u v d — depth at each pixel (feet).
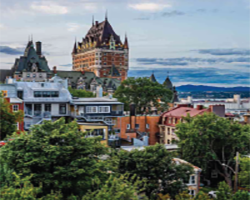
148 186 109.09
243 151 163.63
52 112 214.90
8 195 65.21
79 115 213.87
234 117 290.76
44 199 74.54
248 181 128.26
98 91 268.82
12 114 150.30
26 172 79.92
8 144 87.04
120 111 225.97
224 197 102.42
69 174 81.15
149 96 343.05
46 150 81.87
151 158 111.24
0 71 572.10
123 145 197.77
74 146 87.25
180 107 256.73
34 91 211.61
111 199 70.23
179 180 118.01
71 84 609.42
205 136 157.28
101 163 89.81
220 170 178.50
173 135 232.32
